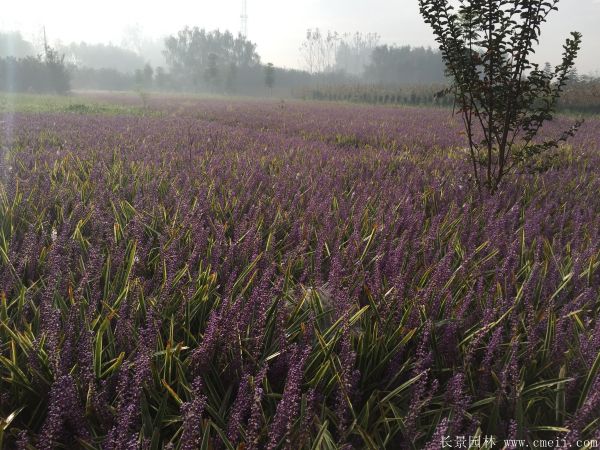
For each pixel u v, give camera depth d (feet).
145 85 301.84
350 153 35.14
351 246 12.78
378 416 7.83
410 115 91.66
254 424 6.45
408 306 10.23
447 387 7.80
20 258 11.41
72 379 6.87
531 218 16.48
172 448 6.01
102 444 6.87
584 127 69.67
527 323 9.89
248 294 10.75
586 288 10.68
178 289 10.38
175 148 32.81
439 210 19.15
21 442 6.29
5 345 8.24
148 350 7.72
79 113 70.64
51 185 18.37
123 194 17.90
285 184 20.22
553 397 8.04
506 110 21.61
